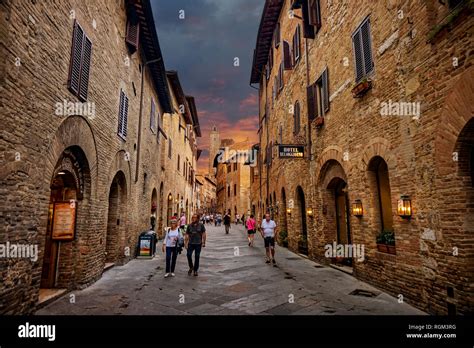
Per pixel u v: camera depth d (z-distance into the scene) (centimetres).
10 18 427
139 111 1285
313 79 1187
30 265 501
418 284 578
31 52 486
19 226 466
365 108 786
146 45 1307
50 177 558
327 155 1022
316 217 1112
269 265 1034
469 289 461
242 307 578
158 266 1030
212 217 5700
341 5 943
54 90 566
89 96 736
